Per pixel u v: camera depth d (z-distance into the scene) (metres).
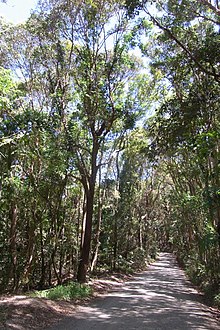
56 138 17.61
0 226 19.92
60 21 17.94
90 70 19.09
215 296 17.62
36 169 18.31
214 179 16.08
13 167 16.83
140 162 36.19
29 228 19.84
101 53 19.55
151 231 58.03
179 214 34.94
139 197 43.66
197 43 12.98
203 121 12.52
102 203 31.92
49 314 11.59
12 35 18.16
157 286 24.28
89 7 17.72
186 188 29.98
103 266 33.41
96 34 18.75
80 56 19.08
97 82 19.30
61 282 20.91
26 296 13.71
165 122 12.82
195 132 13.07
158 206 58.56
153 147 13.59
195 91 13.07
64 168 17.77
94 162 20.91
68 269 26.20
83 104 19.41
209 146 10.96
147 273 36.47
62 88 19.23
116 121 22.11
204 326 11.30
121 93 21.02
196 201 20.53
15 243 19.36
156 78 21.42
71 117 20.03
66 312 12.58
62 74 19.19
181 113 12.52
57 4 17.83
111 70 19.42
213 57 12.09
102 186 32.19
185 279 30.39
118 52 19.17
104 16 18.28
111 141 26.14
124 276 30.50
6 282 19.25
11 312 10.56
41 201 19.00
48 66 19.17
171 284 26.12
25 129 16.02
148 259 53.31
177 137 12.70
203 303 17.66
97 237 29.02
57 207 20.06
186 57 13.03
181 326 10.97
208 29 14.16
